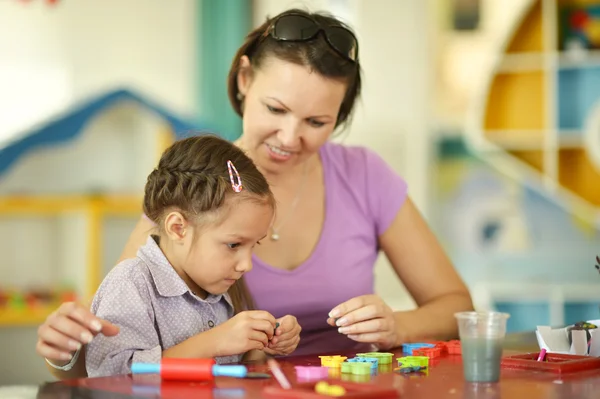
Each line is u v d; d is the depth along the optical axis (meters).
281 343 1.29
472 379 1.04
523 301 3.77
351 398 0.90
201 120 3.67
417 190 3.89
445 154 3.92
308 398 0.90
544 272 3.88
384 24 3.91
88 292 3.13
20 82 3.59
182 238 1.31
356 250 1.69
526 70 3.87
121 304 1.23
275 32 1.47
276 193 1.64
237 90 1.61
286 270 1.62
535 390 0.98
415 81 3.90
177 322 1.31
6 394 1.07
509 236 3.90
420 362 1.14
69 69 3.64
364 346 1.57
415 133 3.90
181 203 1.30
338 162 1.73
